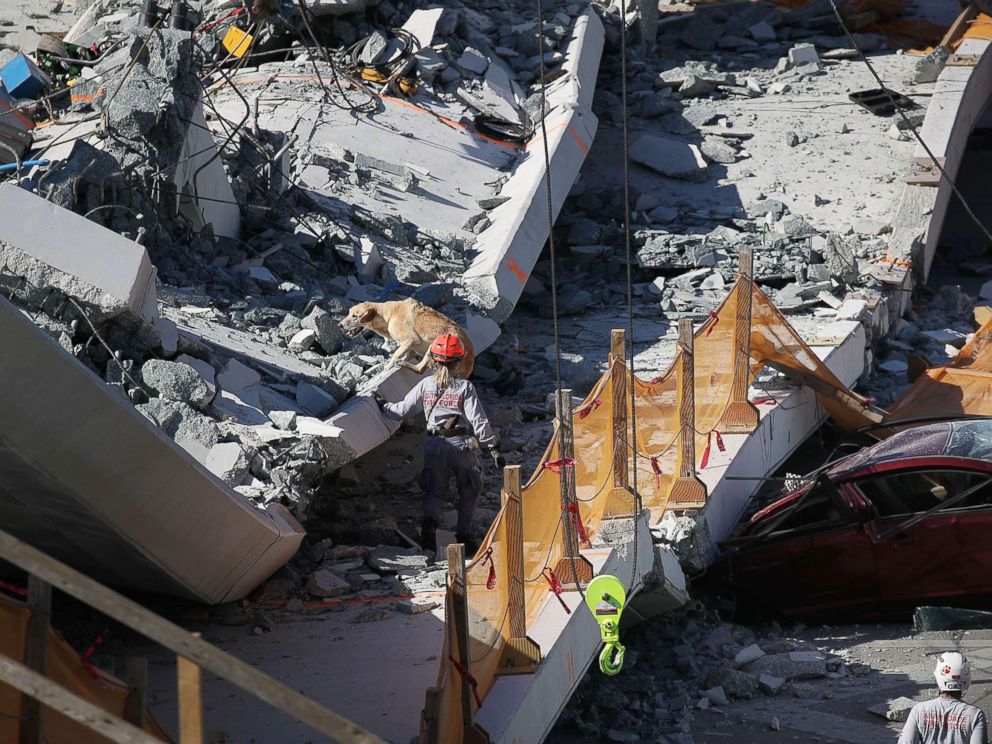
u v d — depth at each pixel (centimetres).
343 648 2873
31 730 1512
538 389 5362
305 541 3734
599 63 8988
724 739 3031
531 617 2769
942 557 3744
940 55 8856
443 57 7688
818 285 6362
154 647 2916
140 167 4459
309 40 7444
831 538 3888
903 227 7138
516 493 2525
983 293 7406
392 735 2392
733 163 8188
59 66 6241
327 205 5662
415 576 3416
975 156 9719
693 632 3731
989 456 3847
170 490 2655
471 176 6619
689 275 6662
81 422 2419
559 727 3125
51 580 1133
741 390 4556
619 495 3369
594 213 7619
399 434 4875
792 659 3462
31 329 2278
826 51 9844
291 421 3512
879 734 2992
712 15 10544
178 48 4719
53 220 3388
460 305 5112
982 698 3177
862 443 5300
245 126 6044
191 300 4212
